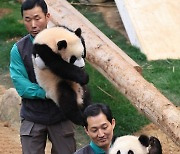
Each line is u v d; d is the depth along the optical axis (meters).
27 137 11.88
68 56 11.43
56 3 20.05
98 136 9.33
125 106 17.70
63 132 11.90
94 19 26.95
